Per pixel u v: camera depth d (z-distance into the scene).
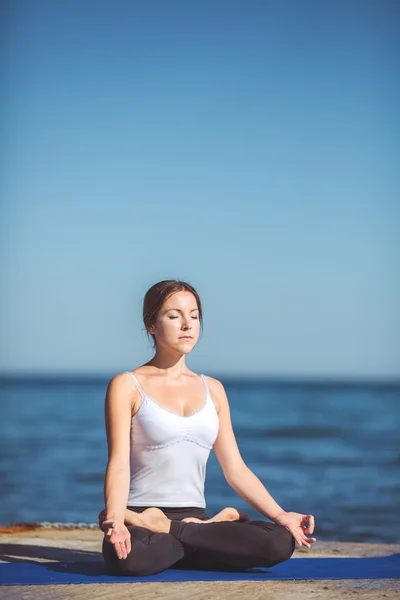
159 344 6.25
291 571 5.98
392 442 41.41
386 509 20.31
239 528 5.76
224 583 5.48
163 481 6.04
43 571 5.90
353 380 177.88
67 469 31.17
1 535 7.88
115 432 5.95
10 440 42.84
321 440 42.59
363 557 6.68
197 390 6.23
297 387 125.50
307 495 23.69
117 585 5.39
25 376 193.62
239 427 49.69
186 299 6.21
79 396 87.75
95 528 8.55
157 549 5.67
